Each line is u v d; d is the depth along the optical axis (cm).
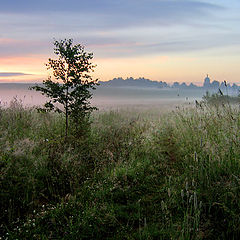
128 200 434
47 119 872
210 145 522
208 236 322
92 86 696
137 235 327
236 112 590
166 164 621
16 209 391
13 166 464
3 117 811
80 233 332
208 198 399
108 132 826
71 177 490
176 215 374
